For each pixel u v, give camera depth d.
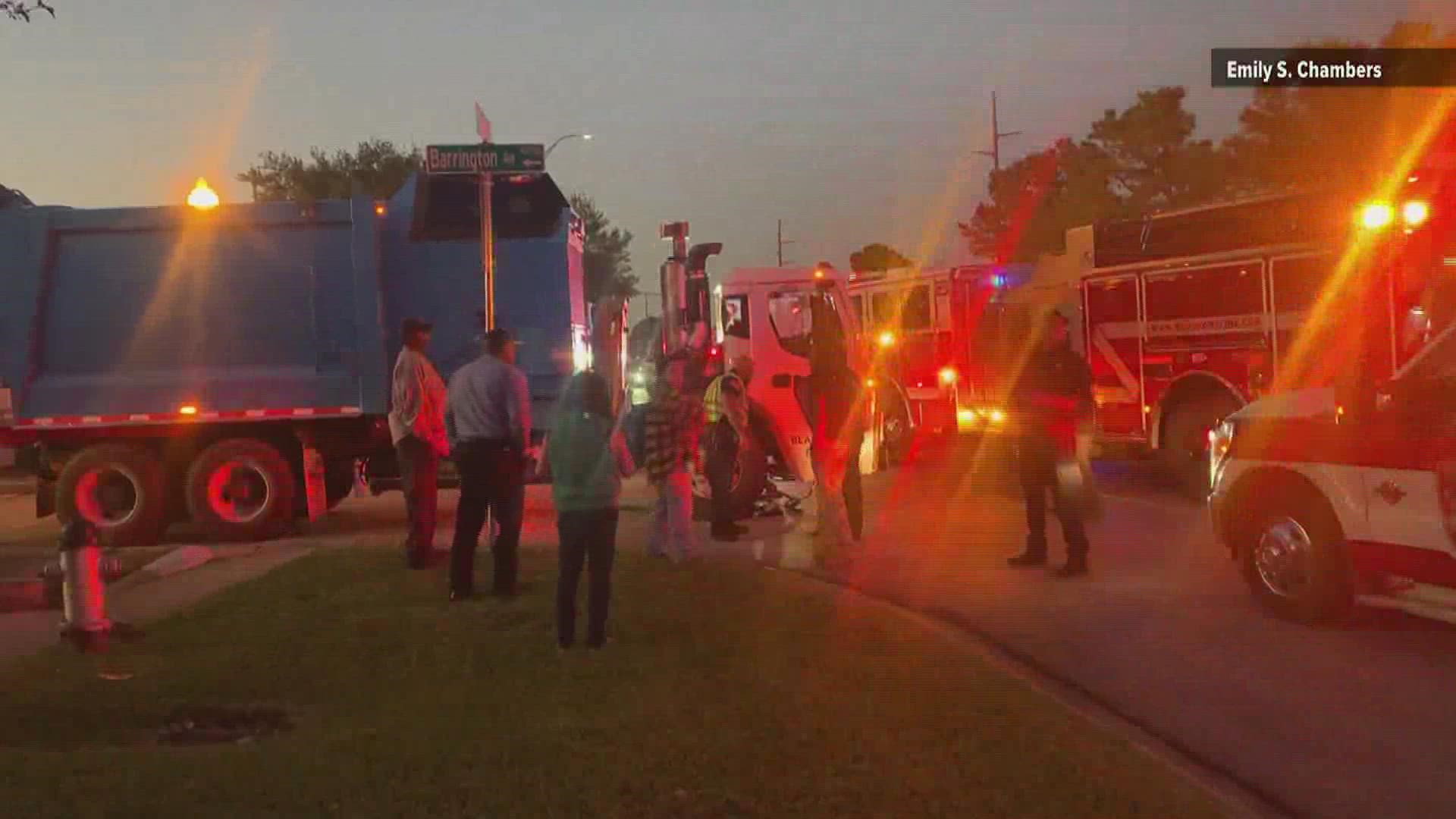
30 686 7.13
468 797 5.17
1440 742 6.33
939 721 6.14
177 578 11.17
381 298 13.88
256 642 7.98
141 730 6.48
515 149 10.83
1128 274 16.41
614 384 11.36
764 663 7.25
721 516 12.62
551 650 7.62
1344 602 8.37
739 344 14.00
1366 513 8.05
